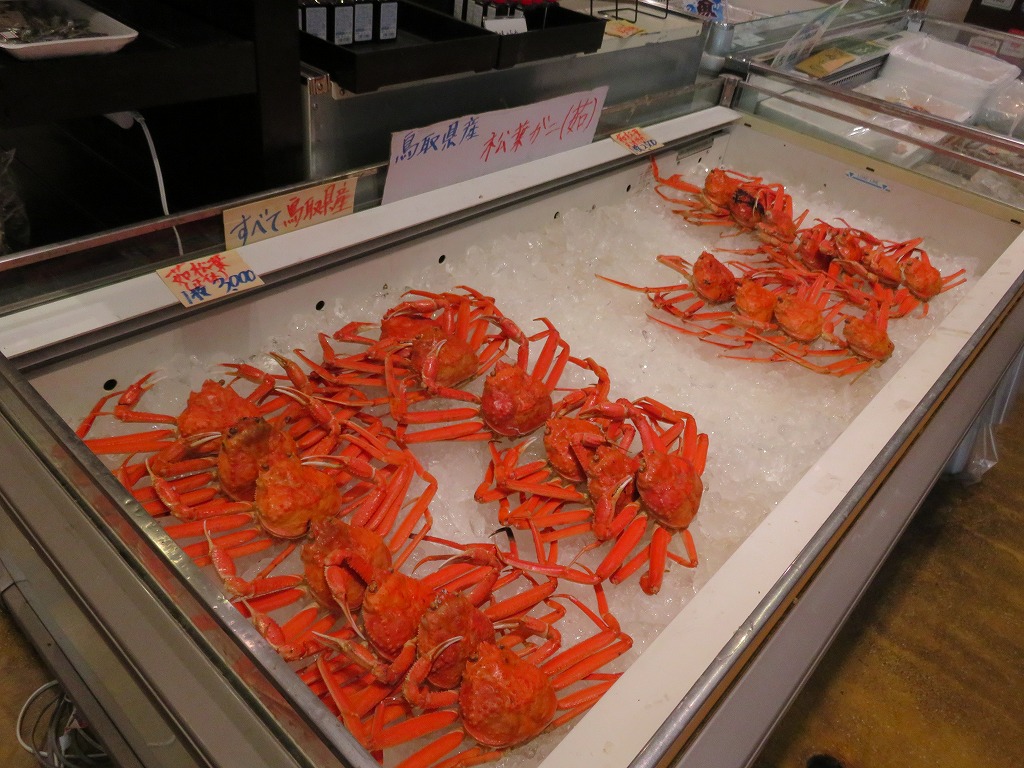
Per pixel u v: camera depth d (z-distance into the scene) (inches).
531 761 38.0
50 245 43.6
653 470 47.3
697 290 70.8
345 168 57.6
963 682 79.9
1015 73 100.0
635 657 43.7
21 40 39.3
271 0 45.6
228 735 27.4
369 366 54.6
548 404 52.9
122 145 59.7
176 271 48.2
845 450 49.0
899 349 72.4
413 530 47.1
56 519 34.2
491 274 68.6
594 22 66.4
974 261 82.5
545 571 43.4
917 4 120.9
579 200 77.1
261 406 50.5
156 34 45.9
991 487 105.1
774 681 37.9
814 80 85.7
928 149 81.3
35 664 66.4
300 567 43.4
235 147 54.1
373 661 35.3
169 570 29.9
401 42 59.4
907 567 91.9
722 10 90.5
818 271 81.0
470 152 63.5
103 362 46.3
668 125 84.6
